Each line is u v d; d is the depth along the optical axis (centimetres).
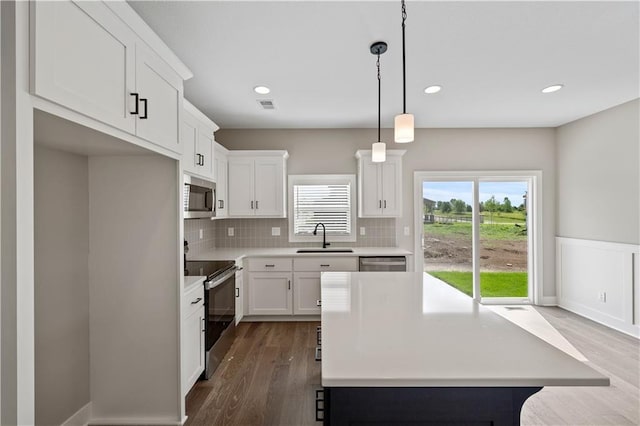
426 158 446
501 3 182
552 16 194
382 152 234
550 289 446
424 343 115
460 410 104
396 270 378
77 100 115
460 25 202
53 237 171
